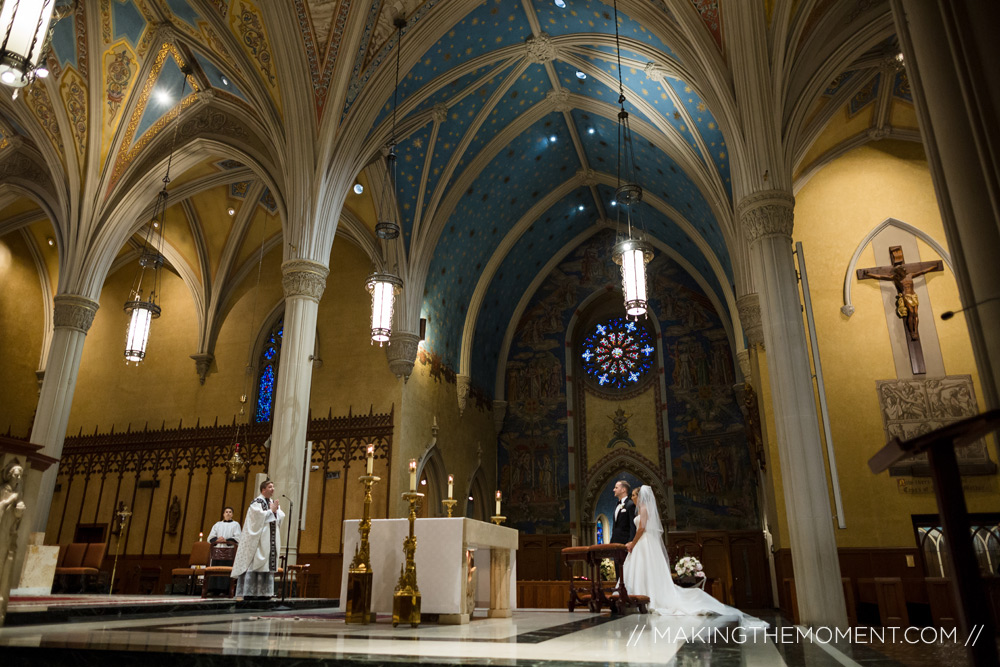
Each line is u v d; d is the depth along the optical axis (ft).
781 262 40.04
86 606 26.22
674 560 76.07
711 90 45.19
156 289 80.53
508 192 77.97
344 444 66.95
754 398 60.85
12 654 15.67
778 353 38.22
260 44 52.24
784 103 43.98
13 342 76.18
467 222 76.28
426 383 72.84
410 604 22.59
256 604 35.50
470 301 83.35
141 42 54.39
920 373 48.32
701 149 58.08
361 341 70.44
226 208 74.79
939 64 15.37
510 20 57.82
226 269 76.84
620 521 33.88
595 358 91.20
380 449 65.67
